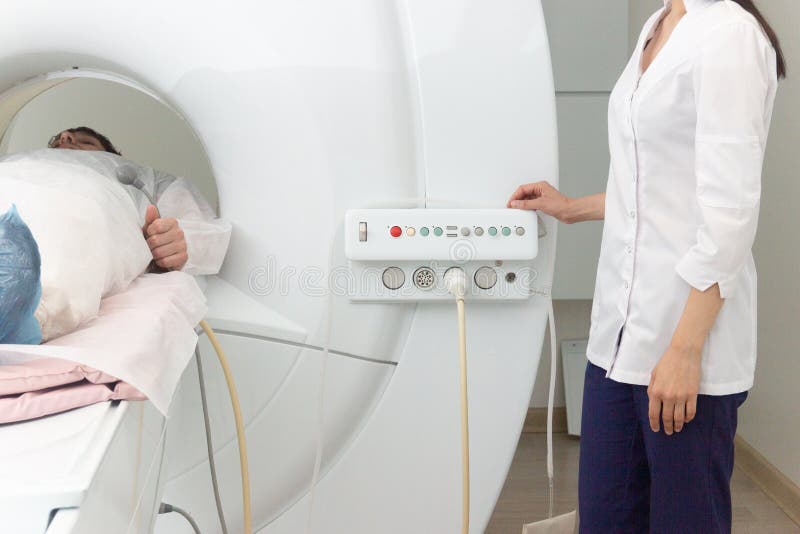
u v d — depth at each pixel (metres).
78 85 1.77
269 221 1.36
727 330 1.14
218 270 1.34
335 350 1.38
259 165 1.34
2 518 0.49
